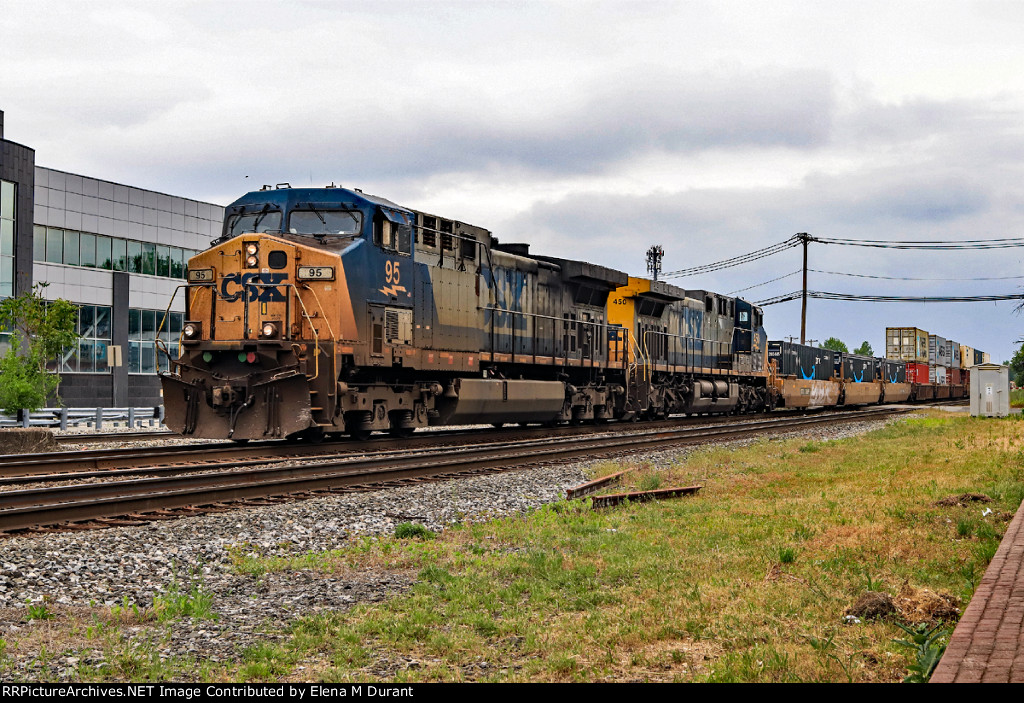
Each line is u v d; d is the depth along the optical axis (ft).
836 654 20.39
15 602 25.08
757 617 23.25
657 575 28.27
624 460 63.00
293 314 58.90
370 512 39.73
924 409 167.12
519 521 39.32
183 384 59.98
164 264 151.84
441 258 71.77
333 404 58.80
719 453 67.10
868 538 32.60
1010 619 19.97
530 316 86.38
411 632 22.79
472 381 75.77
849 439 83.82
